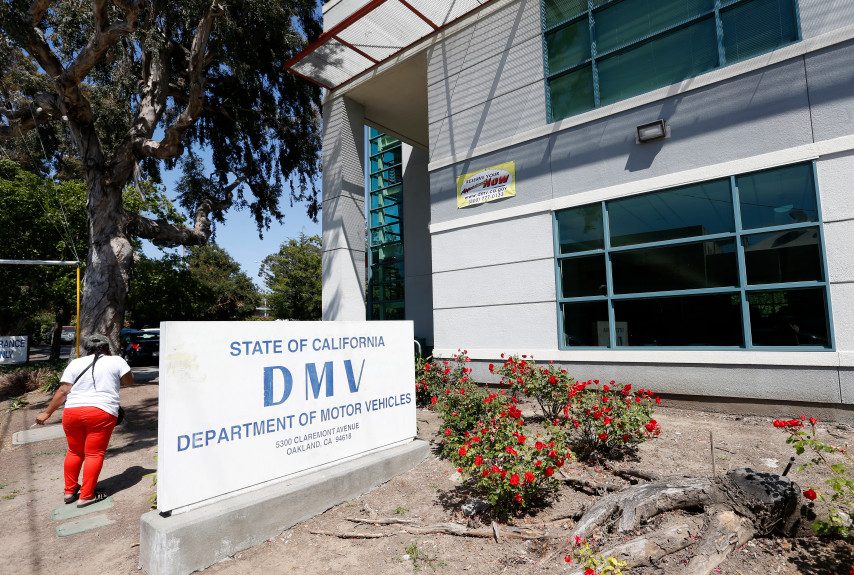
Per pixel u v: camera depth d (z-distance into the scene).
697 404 6.19
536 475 3.51
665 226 6.61
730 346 6.00
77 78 11.60
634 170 6.88
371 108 12.48
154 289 18.17
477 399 5.32
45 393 11.93
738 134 6.06
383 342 5.02
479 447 3.78
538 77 8.02
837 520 2.72
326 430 4.33
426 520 3.74
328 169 11.76
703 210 6.31
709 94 6.32
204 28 12.22
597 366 7.01
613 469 4.23
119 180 13.48
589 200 7.26
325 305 11.36
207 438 3.48
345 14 10.80
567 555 2.99
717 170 6.16
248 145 17.42
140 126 13.55
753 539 3.02
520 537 3.32
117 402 4.71
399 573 3.06
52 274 16.27
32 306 16.86
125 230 14.08
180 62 15.17
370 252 17.89
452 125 9.14
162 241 15.95
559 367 7.34
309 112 16.78
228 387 3.63
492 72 8.63
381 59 10.62
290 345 4.10
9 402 10.87
